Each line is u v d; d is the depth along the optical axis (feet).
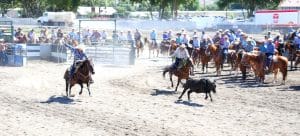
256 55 94.32
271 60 91.91
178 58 83.92
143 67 120.78
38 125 58.90
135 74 106.83
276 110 68.54
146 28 255.29
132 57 125.49
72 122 60.44
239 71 109.91
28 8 415.85
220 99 76.84
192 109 68.85
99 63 129.39
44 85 90.94
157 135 53.57
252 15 346.13
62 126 58.29
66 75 78.59
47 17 297.94
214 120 61.87
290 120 62.34
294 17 214.69
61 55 131.64
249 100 75.97
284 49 116.98
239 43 107.24
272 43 92.99
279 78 99.60
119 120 61.41
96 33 142.51
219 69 104.37
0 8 457.27
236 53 104.01
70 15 301.02
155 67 120.67
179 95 80.64
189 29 249.34
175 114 65.36
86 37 140.36
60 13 300.40
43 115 64.80
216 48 104.47
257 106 71.36
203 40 111.55
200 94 81.15
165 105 71.72
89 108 69.46
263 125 59.47
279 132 55.98
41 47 137.90
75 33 147.54
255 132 55.83
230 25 232.12
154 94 81.46
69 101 75.00
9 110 68.18
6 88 87.56
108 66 123.13
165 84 92.38
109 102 74.13
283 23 219.41
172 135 53.62
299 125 59.57
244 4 360.48
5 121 61.16
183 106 71.05
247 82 94.94
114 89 86.48
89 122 60.39
